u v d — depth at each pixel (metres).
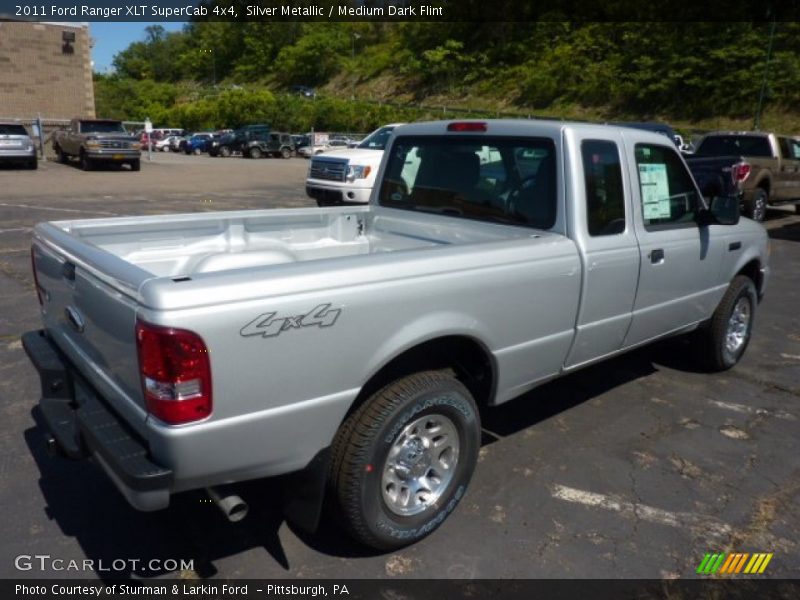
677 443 4.19
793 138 14.91
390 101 72.44
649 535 3.24
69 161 26.80
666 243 4.18
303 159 40.78
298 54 87.44
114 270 2.51
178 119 77.69
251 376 2.40
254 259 3.86
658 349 5.92
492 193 4.02
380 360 2.75
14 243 9.58
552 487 3.64
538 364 3.55
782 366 5.62
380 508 2.90
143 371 2.32
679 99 49.44
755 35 46.16
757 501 3.57
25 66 29.12
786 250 11.06
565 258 3.49
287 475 2.81
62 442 2.84
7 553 2.99
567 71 57.50
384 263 2.75
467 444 3.19
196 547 3.07
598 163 3.76
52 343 3.43
